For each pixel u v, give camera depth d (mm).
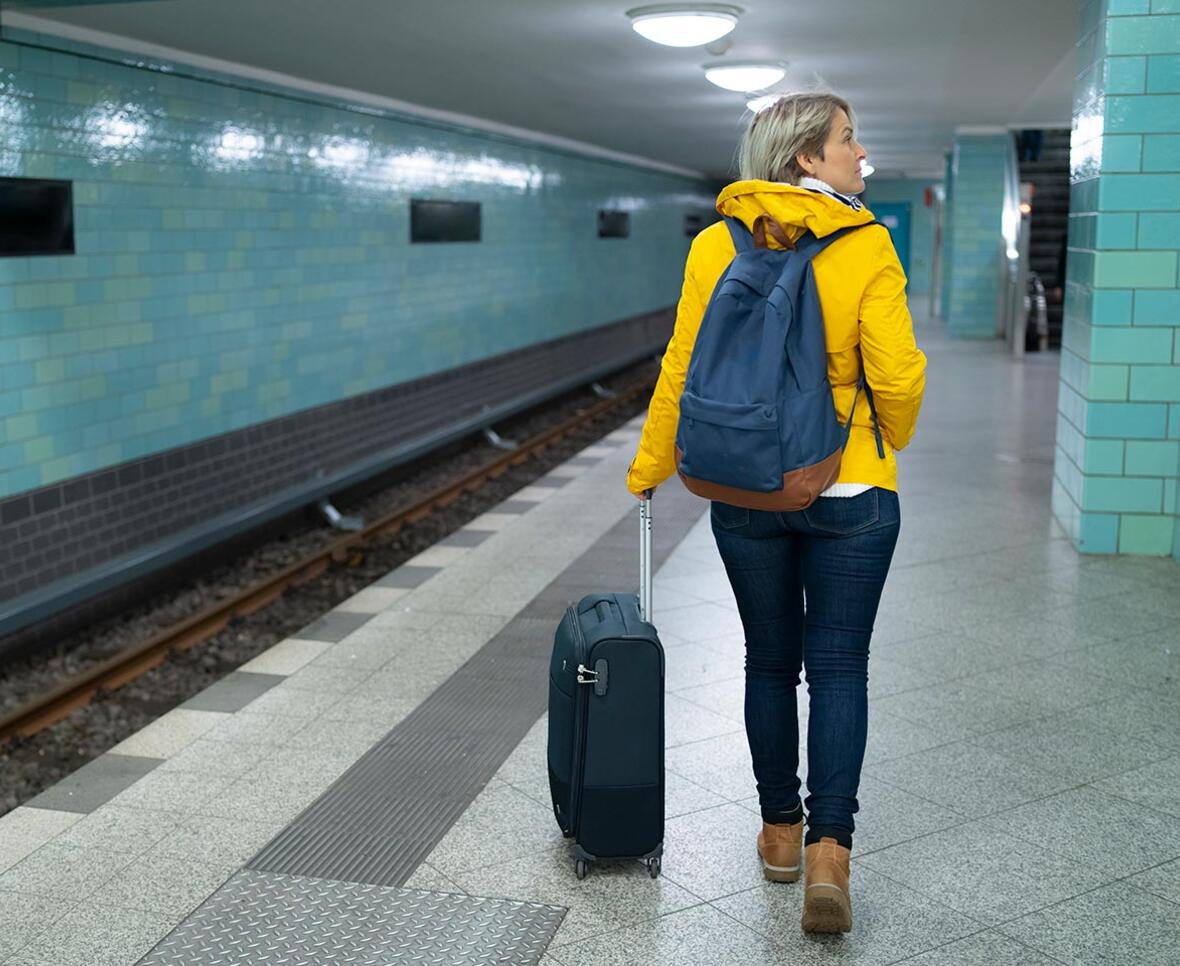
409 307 12117
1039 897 2914
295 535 9680
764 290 2555
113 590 7465
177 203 8102
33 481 6824
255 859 3250
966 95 12703
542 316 16812
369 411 11281
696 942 2754
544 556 6766
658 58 8797
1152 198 5902
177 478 8227
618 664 2930
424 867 3162
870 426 2656
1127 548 6207
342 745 4105
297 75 9352
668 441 2820
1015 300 17203
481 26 7328
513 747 4023
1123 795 3467
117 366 7543
